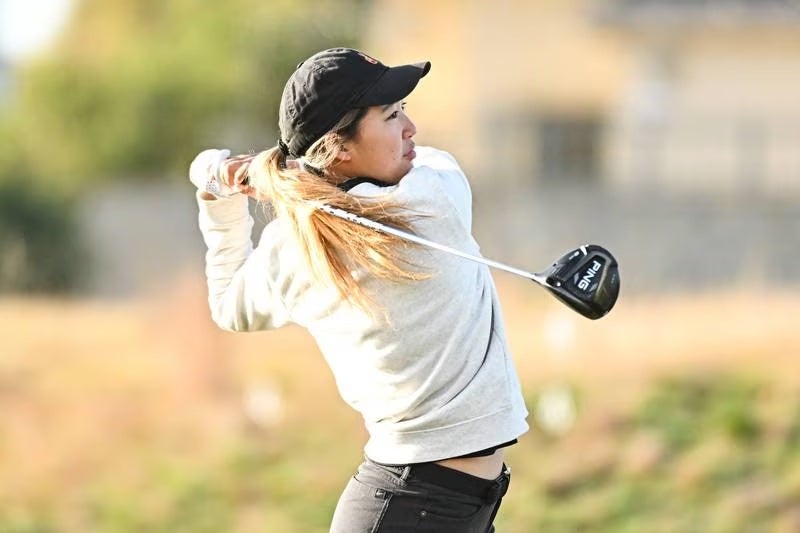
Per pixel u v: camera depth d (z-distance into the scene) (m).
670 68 75.31
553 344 36.38
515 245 64.81
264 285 13.36
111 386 37.81
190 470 32.56
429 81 80.94
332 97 12.48
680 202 64.94
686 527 27.84
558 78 78.31
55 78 88.94
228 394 36.62
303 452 32.81
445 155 13.12
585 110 77.38
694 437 30.69
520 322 41.69
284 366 38.00
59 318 50.03
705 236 64.69
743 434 30.38
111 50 97.81
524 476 30.12
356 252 12.27
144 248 76.75
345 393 13.36
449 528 13.02
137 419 35.28
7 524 31.22
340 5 80.56
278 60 76.81
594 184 68.62
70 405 36.66
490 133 73.44
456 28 80.94
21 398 37.31
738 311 41.12
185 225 77.06
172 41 98.62
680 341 36.31
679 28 74.31
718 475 29.20
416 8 81.81
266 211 13.80
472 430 12.75
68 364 40.38
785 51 74.06
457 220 12.57
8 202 70.44
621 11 74.56
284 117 12.73
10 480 33.03
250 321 13.77
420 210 12.43
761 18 72.81
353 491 13.26
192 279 42.66
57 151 87.12
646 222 65.12
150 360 39.91
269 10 81.06
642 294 52.00
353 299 12.52
